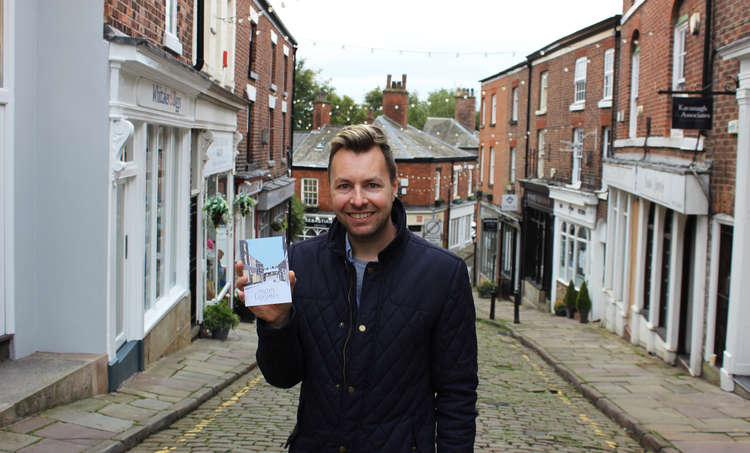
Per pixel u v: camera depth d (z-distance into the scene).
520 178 24.77
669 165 10.99
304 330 2.53
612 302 15.12
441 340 2.55
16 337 6.59
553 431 7.00
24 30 6.50
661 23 12.25
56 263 6.87
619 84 15.69
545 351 12.43
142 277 7.99
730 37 9.00
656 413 7.61
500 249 27.25
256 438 5.99
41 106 6.75
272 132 20.08
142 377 7.91
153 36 8.32
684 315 10.91
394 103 41.09
